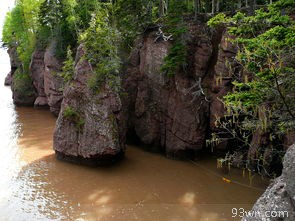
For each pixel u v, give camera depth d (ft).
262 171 72.43
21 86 166.81
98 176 77.77
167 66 84.02
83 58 85.05
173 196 67.41
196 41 88.94
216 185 71.97
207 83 86.33
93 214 60.85
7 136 112.88
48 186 72.69
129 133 101.81
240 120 75.56
